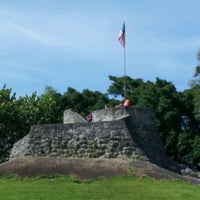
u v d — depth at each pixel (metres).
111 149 44.56
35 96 78.38
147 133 48.34
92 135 45.16
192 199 35.88
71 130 45.62
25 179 40.44
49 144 45.59
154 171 41.38
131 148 44.41
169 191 37.47
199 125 74.00
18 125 72.94
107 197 35.84
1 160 71.50
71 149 45.16
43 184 39.19
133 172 40.94
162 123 71.81
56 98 86.00
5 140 72.06
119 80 86.50
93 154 44.66
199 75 69.00
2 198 35.34
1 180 40.44
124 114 48.69
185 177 41.72
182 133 71.31
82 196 36.00
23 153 46.03
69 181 39.69
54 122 76.31
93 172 40.88
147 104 72.81
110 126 45.09
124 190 37.44
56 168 41.66
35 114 74.62
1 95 74.44
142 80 85.81
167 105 72.31
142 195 36.38
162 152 48.44
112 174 40.50
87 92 88.81
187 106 73.69
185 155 70.94
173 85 75.25
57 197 35.75
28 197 35.72
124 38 53.84
